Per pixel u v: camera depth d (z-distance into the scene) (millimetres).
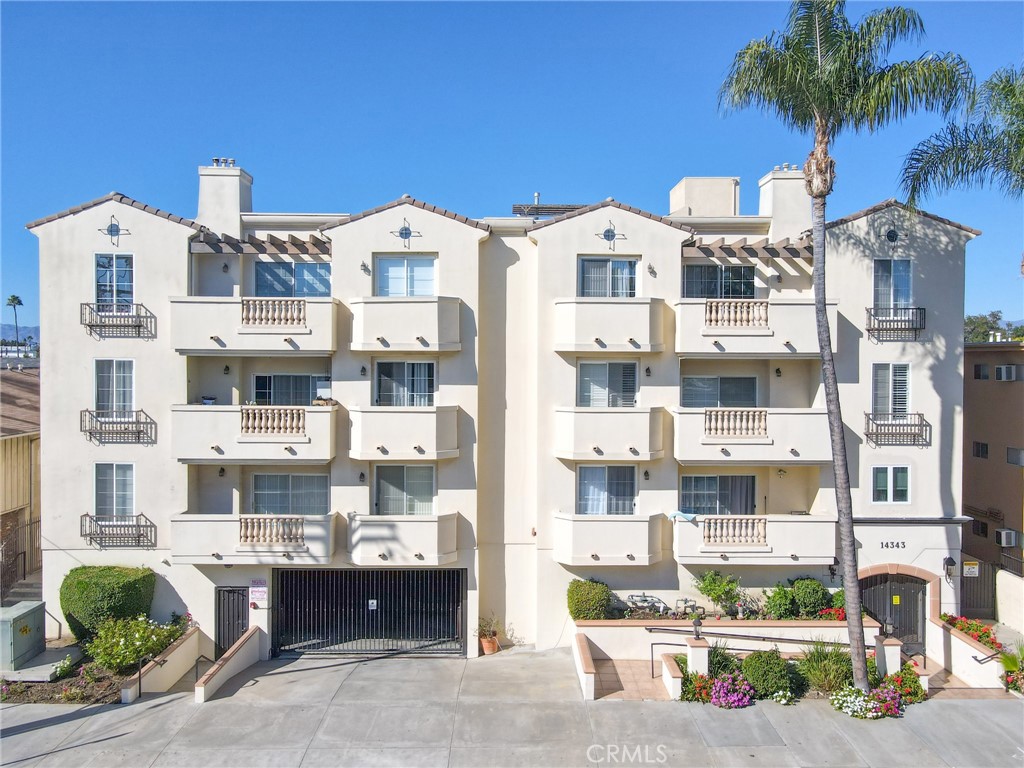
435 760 14086
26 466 23844
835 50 16750
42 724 15453
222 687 17547
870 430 19984
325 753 14344
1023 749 14414
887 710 15734
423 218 19797
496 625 20484
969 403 24938
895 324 19953
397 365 20016
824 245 17344
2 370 27516
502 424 20359
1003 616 21641
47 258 19766
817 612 19281
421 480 20156
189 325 19188
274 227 20719
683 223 20734
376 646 20250
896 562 20125
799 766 13836
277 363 20578
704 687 16562
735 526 19484
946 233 20156
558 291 19859
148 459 19938
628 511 20078
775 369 20516
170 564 19984
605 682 17547
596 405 19984
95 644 17562
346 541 19766
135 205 19812
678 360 19859
